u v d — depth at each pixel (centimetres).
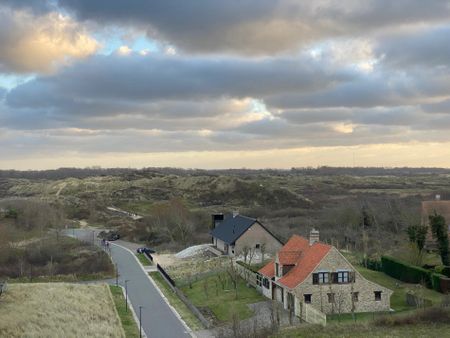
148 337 5547
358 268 7969
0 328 5488
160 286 8050
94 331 5722
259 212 15938
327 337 4819
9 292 7038
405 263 7262
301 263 6303
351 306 5859
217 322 5938
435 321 5191
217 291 7225
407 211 12094
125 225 14950
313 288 5894
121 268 9619
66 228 15000
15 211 14288
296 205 17862
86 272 9188
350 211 12519
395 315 5372
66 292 7294
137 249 11788
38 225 13738
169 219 13825
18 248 11188
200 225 14225
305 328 5119
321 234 11356
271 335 4975
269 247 9550
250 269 7681
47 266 9725
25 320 5841
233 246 9469
